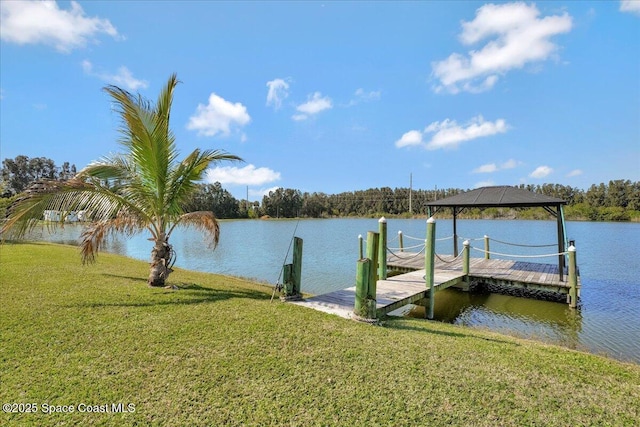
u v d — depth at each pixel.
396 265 11.07
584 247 18.45
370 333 4.26
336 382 2.97
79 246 15.75
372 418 2.48
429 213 12.34
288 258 15.45
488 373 3.22
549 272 9.76
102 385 2.87
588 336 5.99
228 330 4.18
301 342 3.85
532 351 3.99
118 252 17.11
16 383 2.86
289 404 2.64
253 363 3.30
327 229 36.72
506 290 9.30
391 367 3.29
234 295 6.32
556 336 5.98
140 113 5.75
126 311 4.85
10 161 50.59
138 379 2.97
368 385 2.93
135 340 3.81
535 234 27.62
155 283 6.58
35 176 52.91
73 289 6.02
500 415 2.54
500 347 4.07
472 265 11.03
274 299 6.23
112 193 5.98
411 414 2.53
